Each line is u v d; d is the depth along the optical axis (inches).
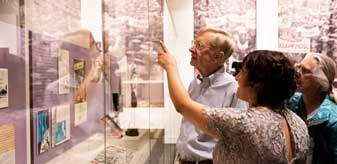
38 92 31.6
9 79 25.9
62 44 37.8
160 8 115.4
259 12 192.9
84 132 45.6
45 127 33.3
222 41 66.1
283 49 192.9
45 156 33.4
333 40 190.9
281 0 191.9
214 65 67.5
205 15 194.2
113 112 59.8
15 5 26.9
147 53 87.7
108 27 56.4
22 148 28.4
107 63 56.6
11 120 26.4
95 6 50.3
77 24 42.9
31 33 30.0
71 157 40.9
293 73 44.4
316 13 190.9
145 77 85.2
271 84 43.1
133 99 73.2
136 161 67.2
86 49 46.4
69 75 40.0
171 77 48.4
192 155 67.7
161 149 118.1
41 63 32.2
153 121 98.7
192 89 71.7
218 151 44.8
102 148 53.2
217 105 65.8
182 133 72.3
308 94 77.0
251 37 193.9
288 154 42.3
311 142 73.5
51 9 34.7
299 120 45.8
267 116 42.4
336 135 71.1
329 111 72.9
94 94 50.1
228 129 41.8
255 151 40.8
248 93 45.7
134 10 71.2
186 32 191.9
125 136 65.6
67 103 39.5
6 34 25.5
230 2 193.9
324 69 75.5
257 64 43.4
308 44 192.1
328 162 72.6
